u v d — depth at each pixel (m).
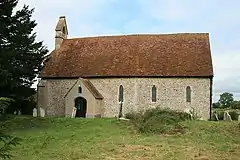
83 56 39.44
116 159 14.31
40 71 37.62
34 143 18.33
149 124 23.44
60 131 23.33
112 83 36.28
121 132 22.72
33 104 39.31
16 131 22.86
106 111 36.22
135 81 35.53
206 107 34.06
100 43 40.50
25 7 30.42
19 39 28.31
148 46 38.41
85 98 35.41
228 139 19.72
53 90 38.28
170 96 34.75
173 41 38.47
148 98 35.22
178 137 20.59
